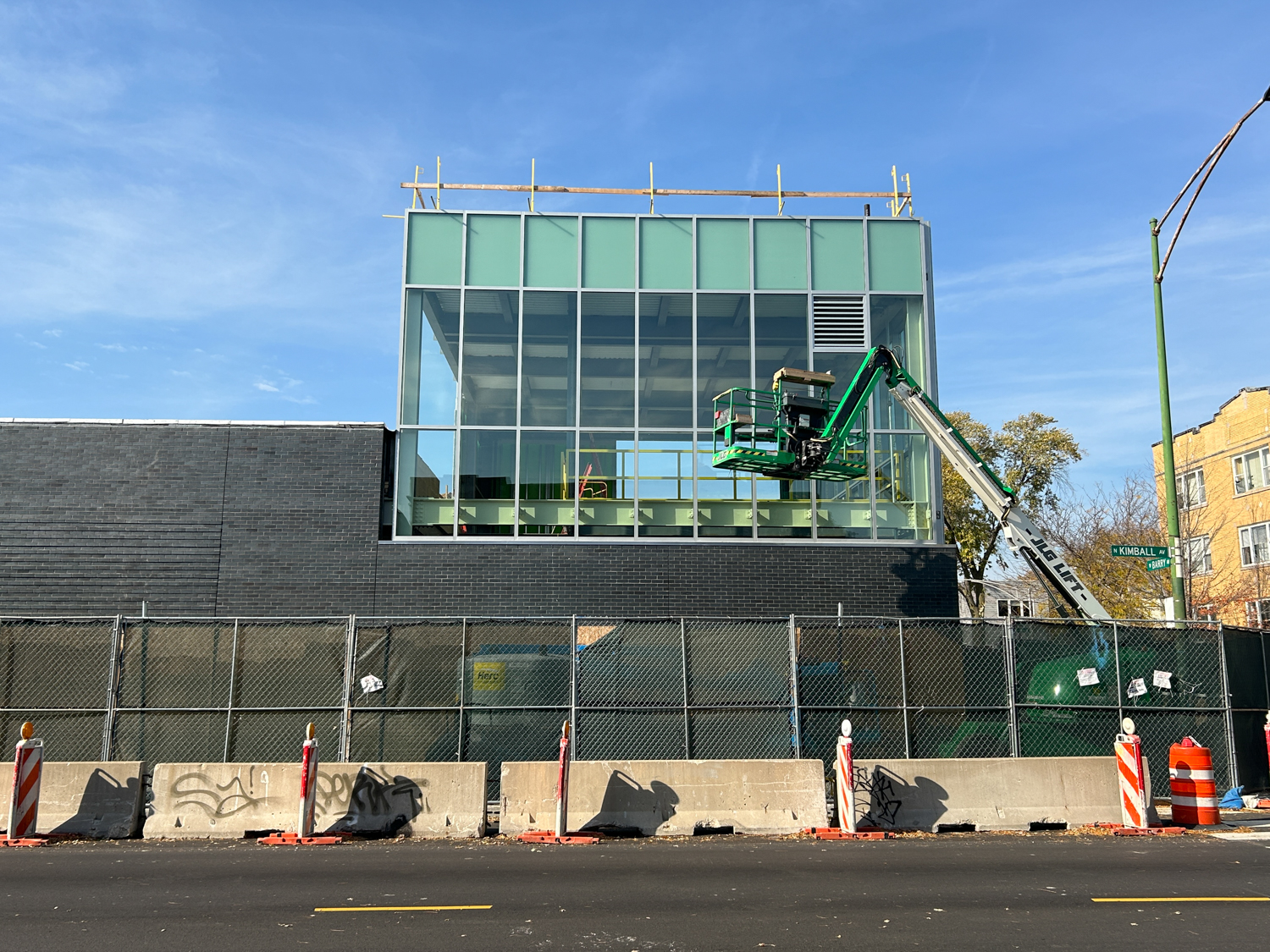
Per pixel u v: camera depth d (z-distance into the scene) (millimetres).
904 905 7531
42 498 17109
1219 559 35812
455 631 13453
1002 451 39969
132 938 6539
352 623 12586
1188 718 13758
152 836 10906
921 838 11070
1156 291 16422
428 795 11180
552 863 9406
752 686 13188
